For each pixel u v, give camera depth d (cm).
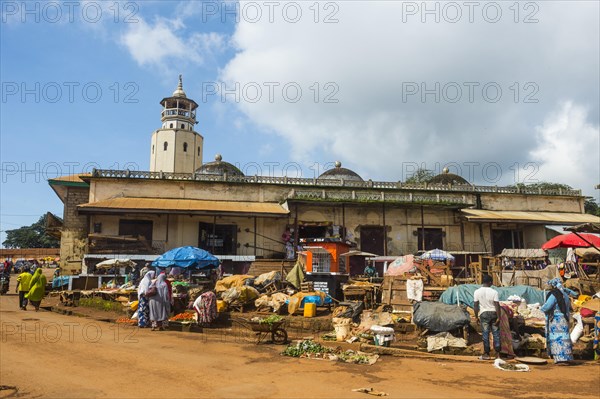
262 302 1381
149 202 2678
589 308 1210
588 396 645
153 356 866
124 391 615
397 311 1325
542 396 641
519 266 1989
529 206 3338
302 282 1585
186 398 589
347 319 1120
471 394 643
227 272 2509
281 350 971
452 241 2980
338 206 2891
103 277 2188
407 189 3039
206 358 866
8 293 2462
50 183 2923
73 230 2914
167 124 4772
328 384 683
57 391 606
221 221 2806
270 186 3003
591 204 4694
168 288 1309
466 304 1155
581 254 1856
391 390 655
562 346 880
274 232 2848
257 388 646
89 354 862
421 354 944
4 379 661
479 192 3231
